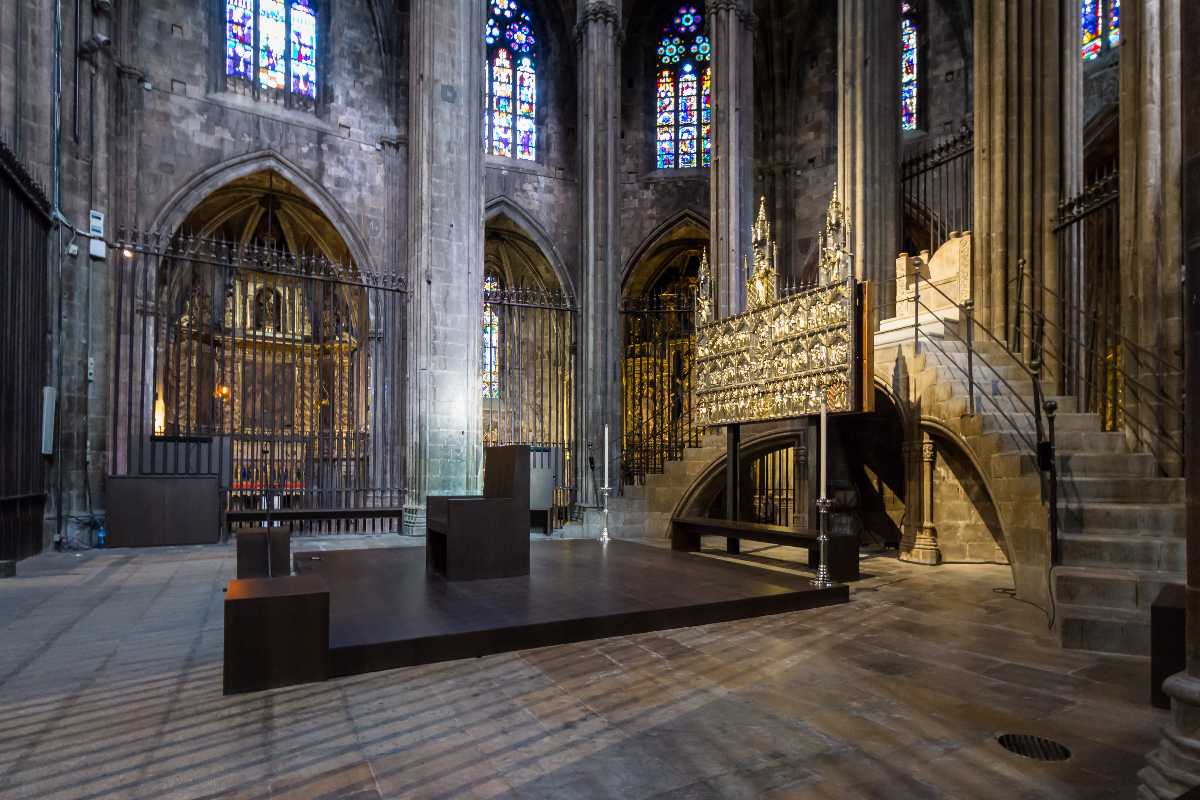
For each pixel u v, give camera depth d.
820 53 25.88
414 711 4.23
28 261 11.41
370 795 3.14
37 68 12.29
